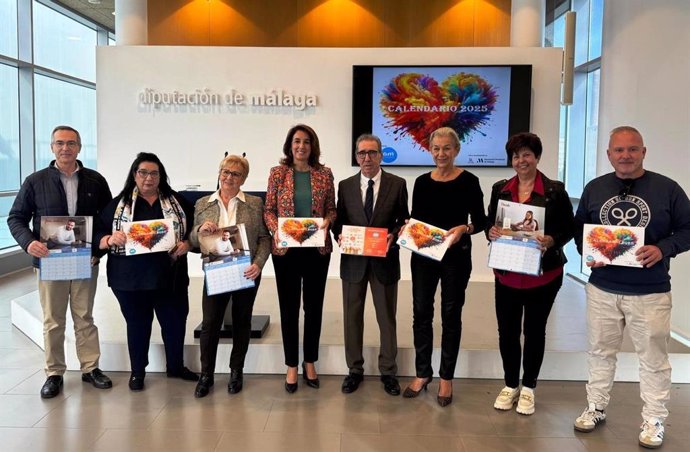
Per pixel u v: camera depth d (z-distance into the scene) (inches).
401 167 230.7
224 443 102.7
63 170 121.0
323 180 122.4
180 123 231.9
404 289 211.5
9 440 103.3
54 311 124.0
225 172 118.1
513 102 222.5
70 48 336.8
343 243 116.4
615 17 211.3
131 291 121.6
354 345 126.0
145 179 118.3
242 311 124.3
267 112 231.8
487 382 134.0
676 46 169.0
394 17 287.4
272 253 119.6
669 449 101.3
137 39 236.8
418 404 120.4
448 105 224.4
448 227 114.2
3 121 276.8
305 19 288.7
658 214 97.6
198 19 288.5
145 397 123.1
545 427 110.2
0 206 273.1
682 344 142.5
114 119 232.4
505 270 108.9
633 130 98.4
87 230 119.2
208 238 117.4
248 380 134.0
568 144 290.4
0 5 270.8
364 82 225.6
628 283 100.3
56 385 124.1
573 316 172.4
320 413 115.7
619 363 134.0
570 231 108.2
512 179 113.2
